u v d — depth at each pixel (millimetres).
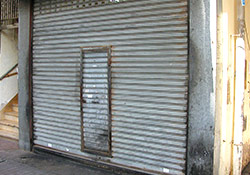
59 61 5859
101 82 5273
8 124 7727
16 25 7414
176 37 4500
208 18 4188
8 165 5602
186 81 4434
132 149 4973
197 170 4359
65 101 5801
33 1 6246
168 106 4582
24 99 6445
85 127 5527
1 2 7648
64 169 5402
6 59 8078
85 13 5449
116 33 5055
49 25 5984
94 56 5355
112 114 5141
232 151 4906
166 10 4566
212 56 4180
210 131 4230
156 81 4668
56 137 6012
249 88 5723
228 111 4730
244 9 4926
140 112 4848
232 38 4785
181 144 4504
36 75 6266
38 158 6031
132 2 4887
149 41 4727
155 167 4750
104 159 5316
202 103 4281
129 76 4922
